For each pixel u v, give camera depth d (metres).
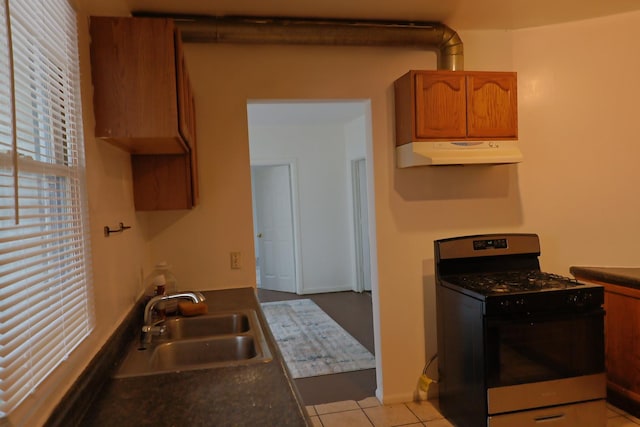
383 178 2.83
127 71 1.51
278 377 1.28
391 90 2.80
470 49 2.88
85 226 1.34
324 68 2.71
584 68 2.89
